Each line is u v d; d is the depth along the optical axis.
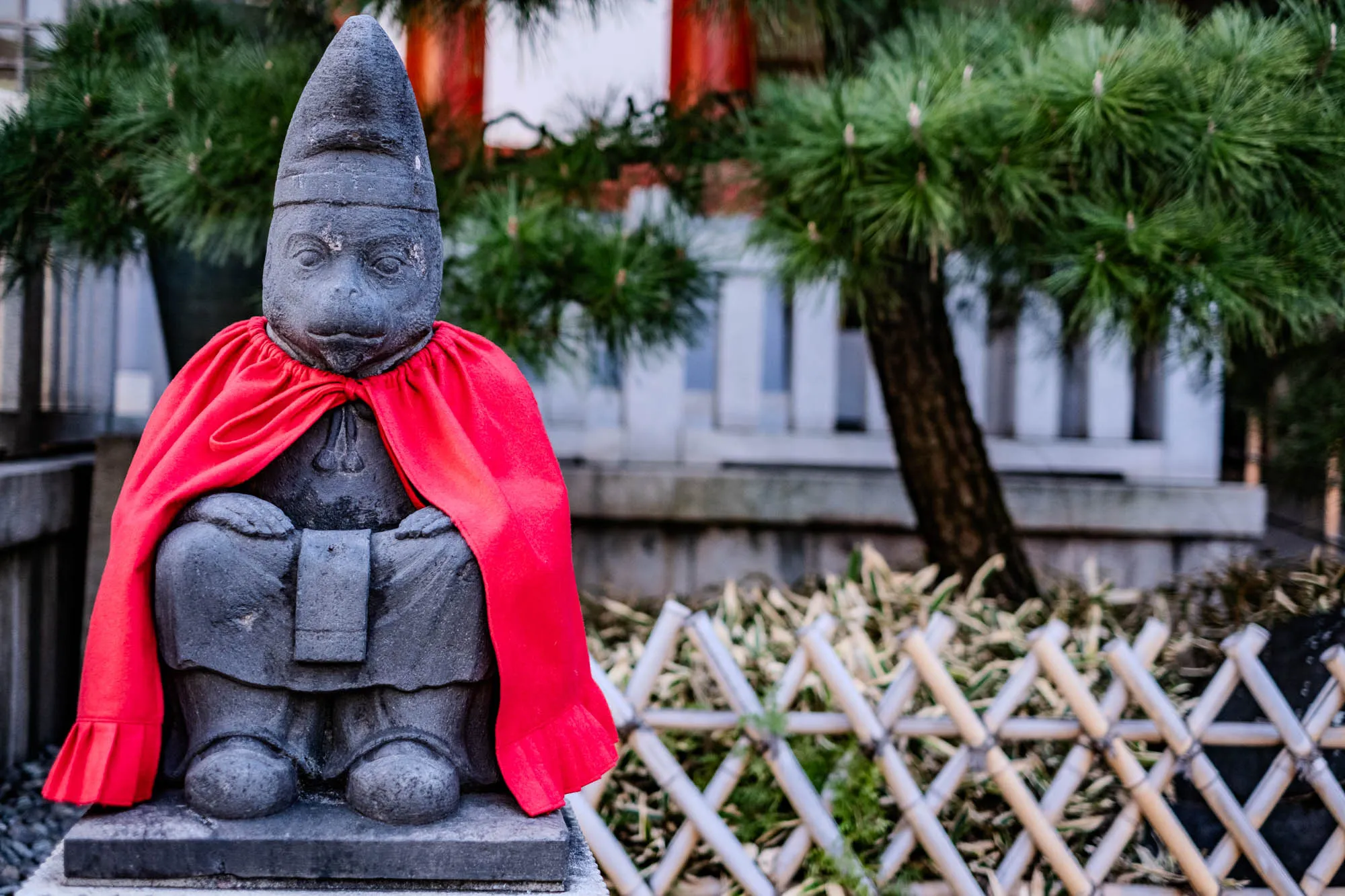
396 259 1.69
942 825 2.50
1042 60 2.44
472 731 1.68
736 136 3.00
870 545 3.70
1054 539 4.20
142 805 1.56
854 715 2.36
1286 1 2.67
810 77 3.20
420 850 1.51
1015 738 2.41
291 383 1.70
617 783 2.66
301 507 1.67
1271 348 2.69
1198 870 2.37
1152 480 4.35
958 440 3.48
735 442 4.33
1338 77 2.53
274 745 1.59
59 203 2.89
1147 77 2.34
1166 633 2.40
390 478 1.70
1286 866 2.59
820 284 3.14
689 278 2.98
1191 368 4.07
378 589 1.61
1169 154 2.50
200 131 2.62
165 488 1.60
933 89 2.39
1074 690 2.37
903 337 3.41
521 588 1.62
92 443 4.03
